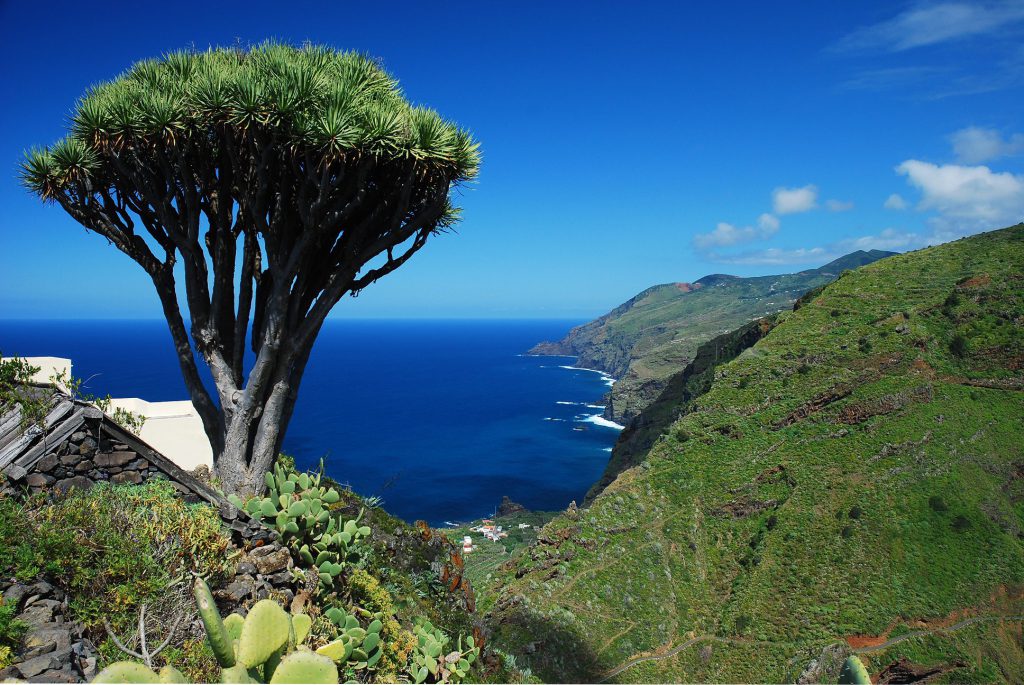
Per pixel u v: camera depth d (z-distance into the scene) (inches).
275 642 155.7
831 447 3385.8
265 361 379.6
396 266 429.4
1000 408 3265.3
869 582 2699.3
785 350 4069.9
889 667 2391.7
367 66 423.2
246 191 366.6
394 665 338.3
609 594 2920.8
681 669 2544.3
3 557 212.8
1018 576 2573.8
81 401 281.7
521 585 2999.5
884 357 3690.9
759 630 2645.2
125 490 278.8
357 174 376.5
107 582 233.6
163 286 392.8
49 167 362.9
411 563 468.8
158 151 361.1
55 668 192.2
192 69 389.7
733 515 3277.6
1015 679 2283.5
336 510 417.4
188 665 227.1
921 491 2994.6
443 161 394.6
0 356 298.7
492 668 439.8
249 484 379.2
